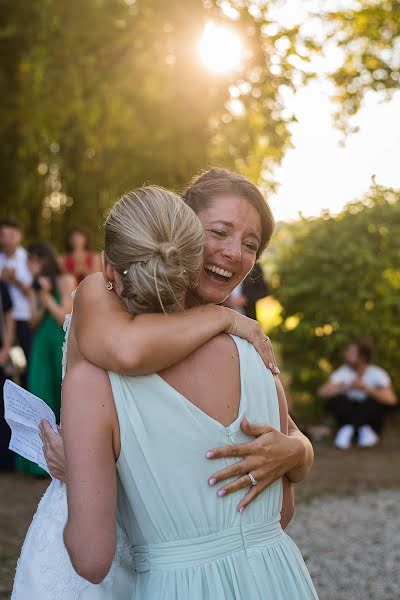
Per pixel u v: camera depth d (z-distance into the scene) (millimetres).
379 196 9039
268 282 9188
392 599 4051
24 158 10641
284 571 1719
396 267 8852
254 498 1709
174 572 1633
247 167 9406
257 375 1740
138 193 1670
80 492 1564
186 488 1632
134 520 1684
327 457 7520
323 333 9078
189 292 1893
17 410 1994
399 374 9102
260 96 8906
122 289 1650
